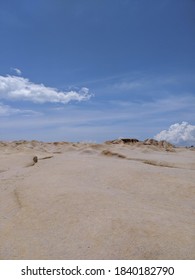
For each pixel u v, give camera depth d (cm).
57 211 787
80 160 1928
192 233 622
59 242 623
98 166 1599
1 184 1272
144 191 1101
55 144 5656
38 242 635
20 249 611
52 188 1015
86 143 4806
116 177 1314
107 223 669
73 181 1157
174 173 1388
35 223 742
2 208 920
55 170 1533
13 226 743
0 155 2330
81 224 686
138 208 795
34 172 1534
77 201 835
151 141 5378
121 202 845
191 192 1071
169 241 580
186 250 552
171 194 1055
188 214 820
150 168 1535
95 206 789
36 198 924
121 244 581
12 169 1747
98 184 1180
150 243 573
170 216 743
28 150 3575
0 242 652
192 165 1875
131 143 5191
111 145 4519
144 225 650
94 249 579
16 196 1017
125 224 655
